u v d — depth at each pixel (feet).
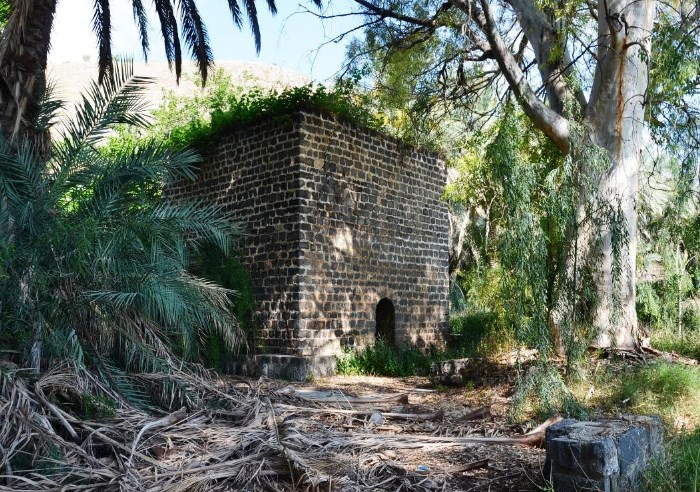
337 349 43.21
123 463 14.48
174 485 13.62
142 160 23.68
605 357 31.40
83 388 18.34
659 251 50.78
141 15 39.93
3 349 18.80
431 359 45.68
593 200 29.04
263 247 43.39
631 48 35.09
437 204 53.21
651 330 48.11
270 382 35.70
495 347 37.60
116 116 24.13
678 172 42.32
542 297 23.50
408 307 49.32
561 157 42.34
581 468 13.15
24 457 14.78
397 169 49.37
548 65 38.45
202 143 48.03
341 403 25.81
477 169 50.29
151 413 20.66
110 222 22.21
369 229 46.44
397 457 17.40
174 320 22.53
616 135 35.01
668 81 35.27
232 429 17.65
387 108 49.67
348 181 45.01
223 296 26.81
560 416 20.48
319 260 42.47
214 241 41.98
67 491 13.25
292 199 41.96
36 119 25.80
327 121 43.73
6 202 21.04
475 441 18.94
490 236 54.34
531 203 24.79
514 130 25.00
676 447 16.21
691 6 38.68
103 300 20.68
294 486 14.43
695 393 24.43
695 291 52.44
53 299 20.17
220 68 73.56
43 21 27.37
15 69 25.93
